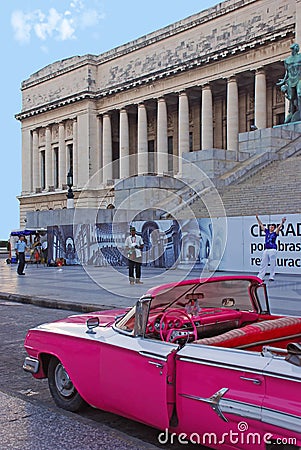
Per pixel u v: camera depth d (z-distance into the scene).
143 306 5.31
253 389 4.11
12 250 42.88
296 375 3.84
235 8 54.16
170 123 68.00
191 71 57.38
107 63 68.06
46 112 75.62
